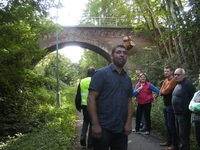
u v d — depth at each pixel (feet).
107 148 10.62
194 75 36.83
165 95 19.12
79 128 29.55
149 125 24.44
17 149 15.99
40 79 27.12
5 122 27.27
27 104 33.86
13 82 26.61
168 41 59.26
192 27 29.96
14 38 23.66
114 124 10.52
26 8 23.16
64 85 120.67
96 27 73.15
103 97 10.62
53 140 17.47
